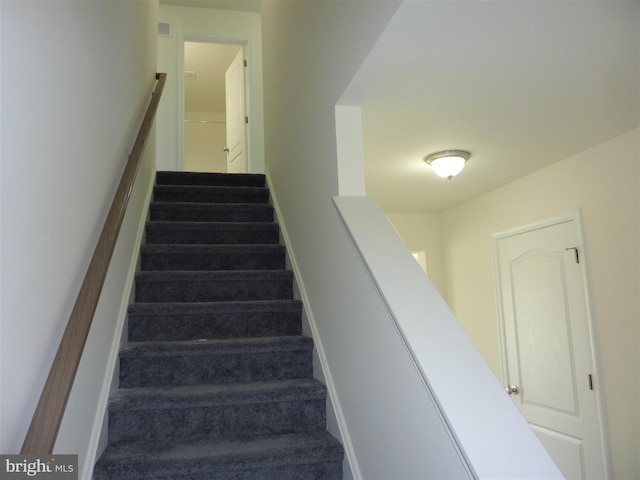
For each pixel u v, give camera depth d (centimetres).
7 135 97
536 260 307
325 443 187
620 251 243
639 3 135
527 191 315
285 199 322
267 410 204
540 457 95
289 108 311
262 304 254
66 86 136
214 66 621
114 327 207
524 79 179
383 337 147
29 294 109
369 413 160
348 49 183
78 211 148
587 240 265
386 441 145
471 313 383
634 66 171
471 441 97
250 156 506
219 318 252
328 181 213
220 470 172
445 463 107
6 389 98
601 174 254
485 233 364
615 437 245
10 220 99
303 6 269
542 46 157
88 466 159
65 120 135
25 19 106
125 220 234
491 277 357
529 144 253
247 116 514
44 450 98
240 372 227
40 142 116
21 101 104
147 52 313
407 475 129
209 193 369
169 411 195
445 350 120
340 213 181
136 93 265
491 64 168
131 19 249
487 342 360
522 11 138
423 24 143
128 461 169
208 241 321
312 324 238
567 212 278
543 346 299
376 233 169
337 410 194
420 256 446
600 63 168
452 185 337
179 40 499
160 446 186
